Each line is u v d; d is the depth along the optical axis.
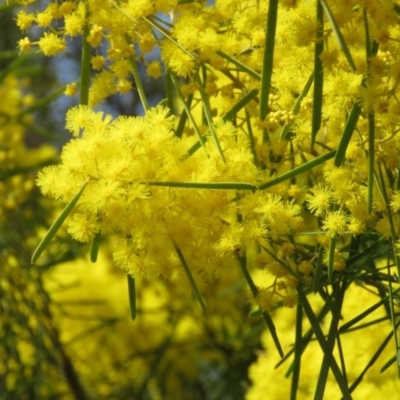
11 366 0.86
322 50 0.48
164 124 0.48
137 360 0.98
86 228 0.48
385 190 0.49
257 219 0.49
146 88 1.19
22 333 0.82
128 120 0.48
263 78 0.47
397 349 0.49
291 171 0.49
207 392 0.97
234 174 0.48
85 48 0.53
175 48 0.52
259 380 0.69
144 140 0.48
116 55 0.53
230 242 0.48
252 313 0.53
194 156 0.49
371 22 0.49
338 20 0.48
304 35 0.47
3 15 1.17
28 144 1.21
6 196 0.89
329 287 0.62
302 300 0.50
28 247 0.86
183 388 0.97
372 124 0.47
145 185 0.47
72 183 0.48
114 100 1.20
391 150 0.50
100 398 0.96
